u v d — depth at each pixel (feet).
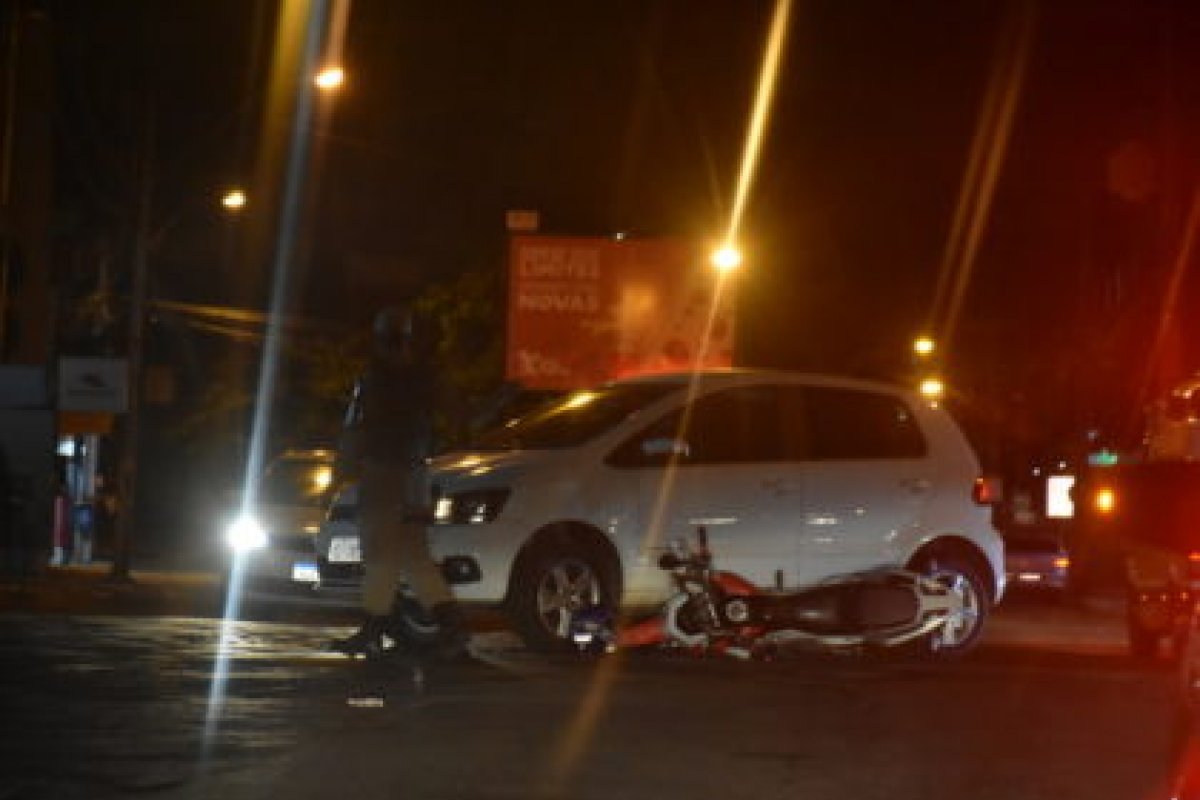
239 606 65.62
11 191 106.22
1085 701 33.83
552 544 41.70
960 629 44.73
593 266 111.24
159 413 170.30
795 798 24.70
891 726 30.48
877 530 44.39
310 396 138.21
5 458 88.22
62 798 23.70
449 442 47.09
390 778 25.31
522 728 29.35
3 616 47.65
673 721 30.37
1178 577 50.72
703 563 41.01
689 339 111.04
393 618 38.14
